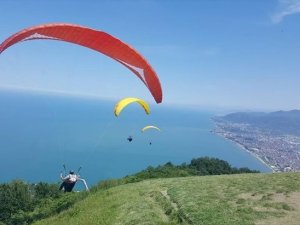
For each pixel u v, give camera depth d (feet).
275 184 67.87
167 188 74.90
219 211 53.88
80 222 67.51
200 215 53.47
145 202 66.44
